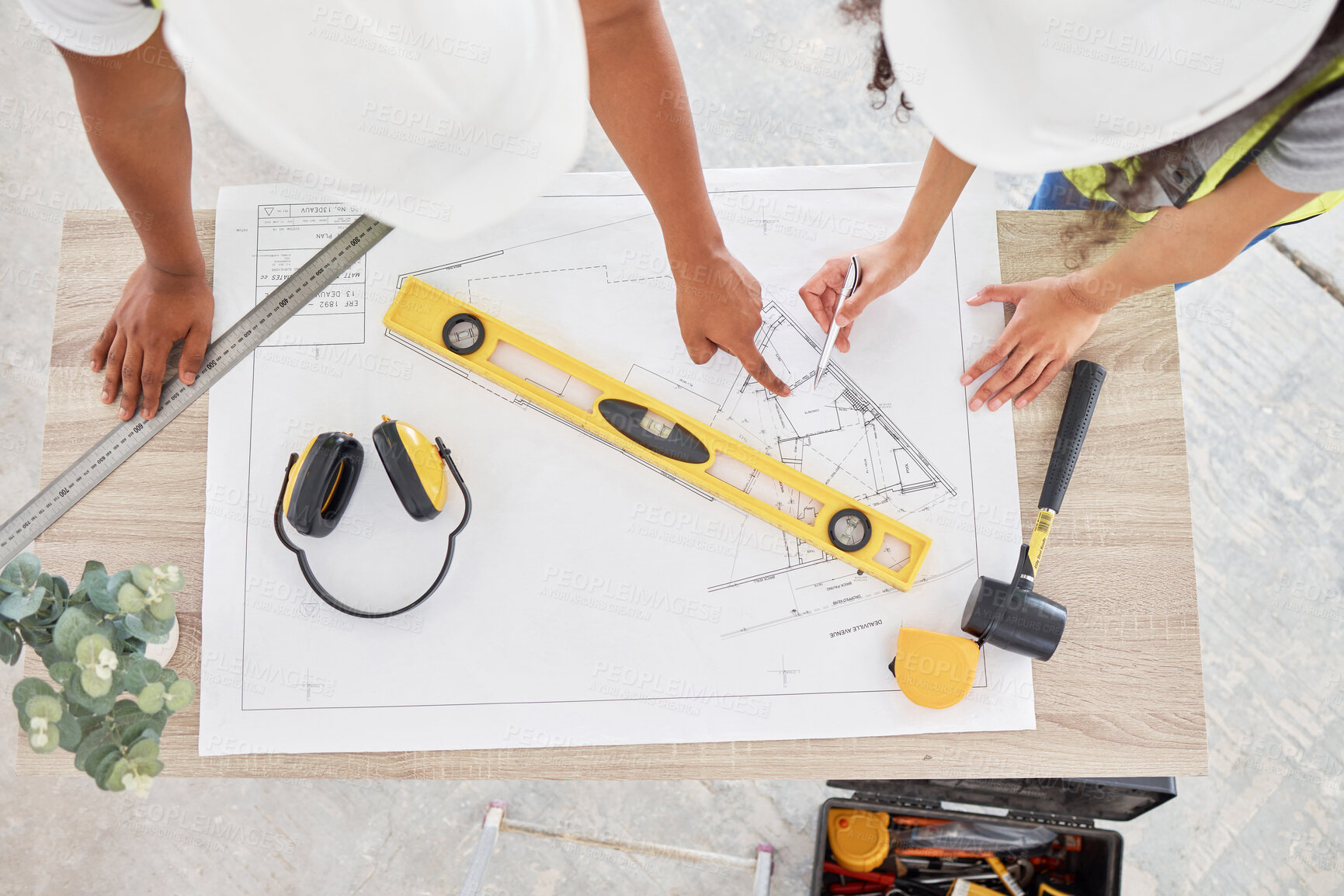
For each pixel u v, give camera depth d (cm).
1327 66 78
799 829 193
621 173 121
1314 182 87
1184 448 114
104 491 113
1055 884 151
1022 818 142
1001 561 112
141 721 93
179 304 115
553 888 192
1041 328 113
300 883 193
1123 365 116
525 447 115
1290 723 196
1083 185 119
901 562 112
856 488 115
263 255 118
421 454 108
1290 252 212
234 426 115
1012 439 115
